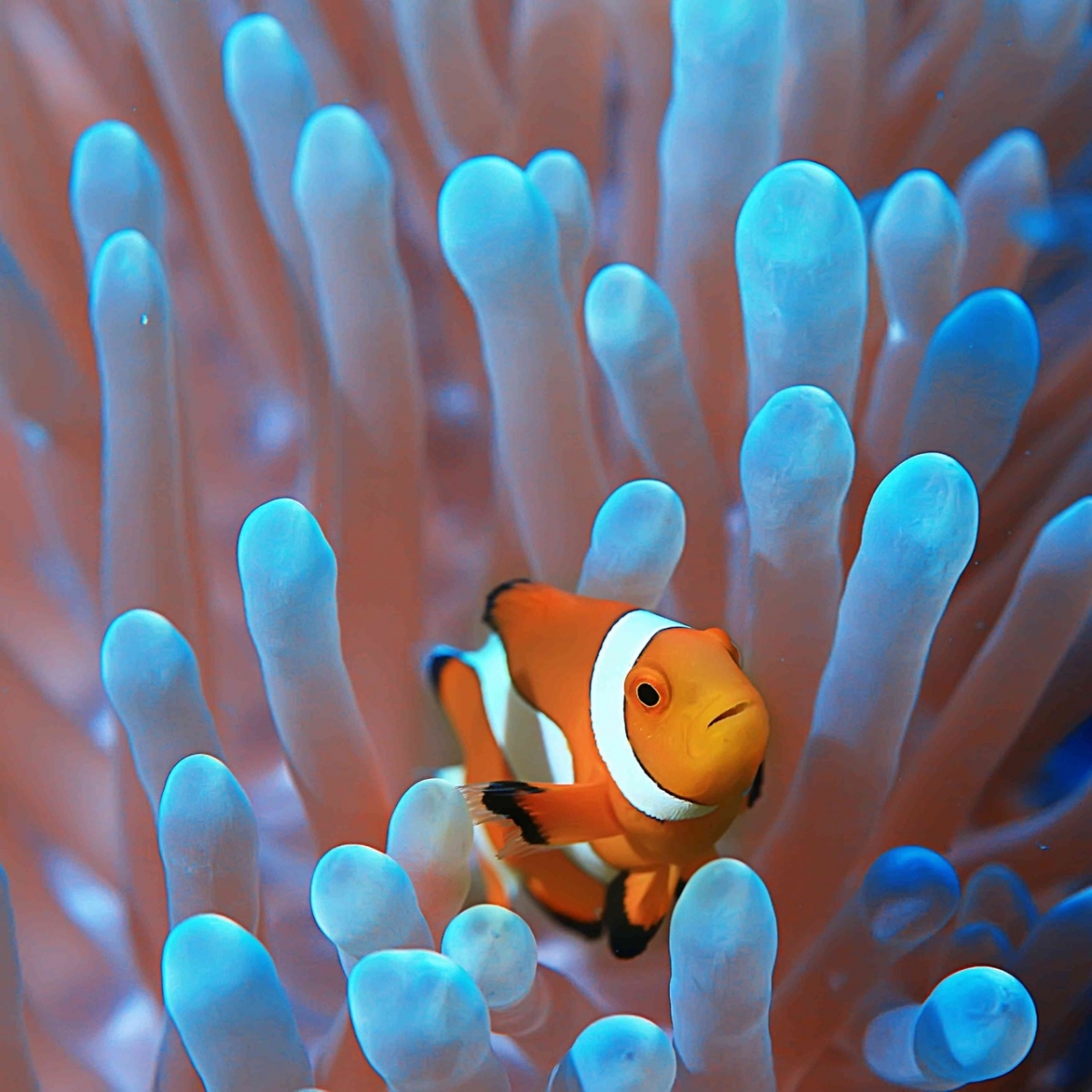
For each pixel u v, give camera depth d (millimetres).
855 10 461
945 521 380
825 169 398
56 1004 424
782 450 391
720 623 437
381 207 424
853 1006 399
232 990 362
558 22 479
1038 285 503
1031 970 408
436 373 490
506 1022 395
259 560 388
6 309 439
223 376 495
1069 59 503
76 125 523
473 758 409
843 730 398
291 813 440
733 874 364
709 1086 375
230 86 445
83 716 452
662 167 443
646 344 416
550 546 432
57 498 455
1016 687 416
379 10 495
